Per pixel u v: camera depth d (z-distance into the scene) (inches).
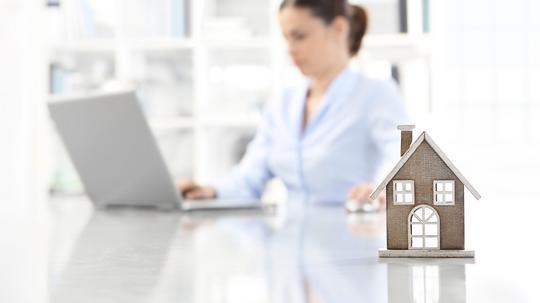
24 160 123.4
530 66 126.6
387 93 83.9
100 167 65.9
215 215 57.5
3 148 122.0
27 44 124.2
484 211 57.0
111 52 129.1
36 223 49.8
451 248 28.2
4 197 121.1
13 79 123.6
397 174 28.2
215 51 127.9
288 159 85.7
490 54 126.3
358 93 84.3
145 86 128.0
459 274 23.5
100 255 29.9
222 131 131.9
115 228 44.8
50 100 65.1
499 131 126.0
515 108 126.8
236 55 131.6
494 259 27.5
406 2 121.3
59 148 125.9
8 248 33.1
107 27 128.7
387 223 28.4
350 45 86.4
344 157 83.9
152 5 125.7
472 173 125.8
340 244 33.5
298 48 83.7
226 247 32.7
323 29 82.5
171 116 127.9
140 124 58.9
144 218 54.4
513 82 126.8
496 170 125.3
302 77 123.0
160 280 22.6
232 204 63.7
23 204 121.6
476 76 126.2
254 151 88.5
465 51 125.2
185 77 130.6
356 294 19.6
